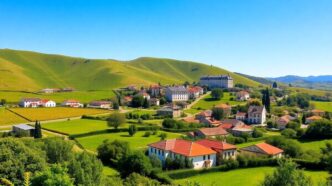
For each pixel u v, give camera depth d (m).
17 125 158.12
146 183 65.56
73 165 45.38
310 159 94.69
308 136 139.38
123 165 80.56
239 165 89.81
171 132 153.62
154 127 156.75
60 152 66.00
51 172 30.44
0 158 43.31
